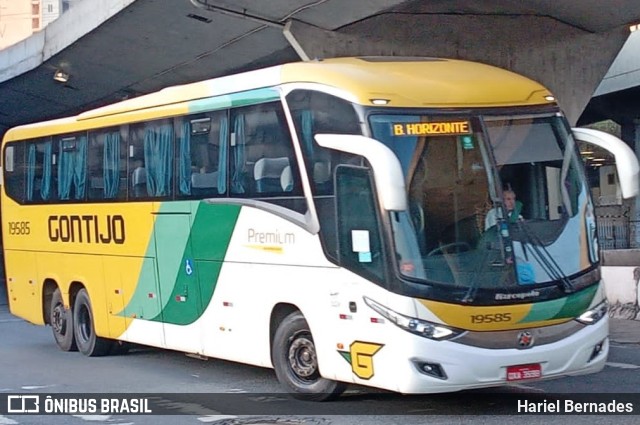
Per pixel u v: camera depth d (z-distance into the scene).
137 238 13.63
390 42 21.19
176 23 23.42
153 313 13.32
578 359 9.52
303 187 10.39
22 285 17.16
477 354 9.05
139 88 31.94
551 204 9.77
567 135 10.15
